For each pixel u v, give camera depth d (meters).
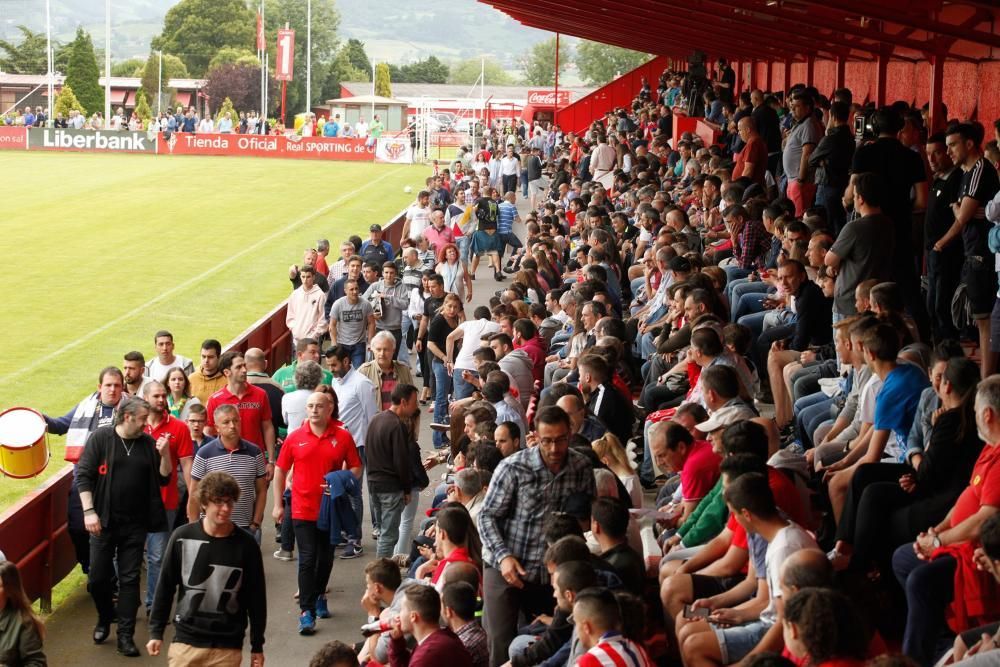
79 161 61.50
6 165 58.31
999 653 5.36
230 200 46.56
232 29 150.12
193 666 8.09
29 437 10.97
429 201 27.17
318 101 153.25
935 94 18.06
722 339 10.83
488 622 7.96
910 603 6.38
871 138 13.93
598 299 13.79
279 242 36.56
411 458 11.30
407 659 7.21
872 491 7.30
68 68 110.38
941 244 10.98
